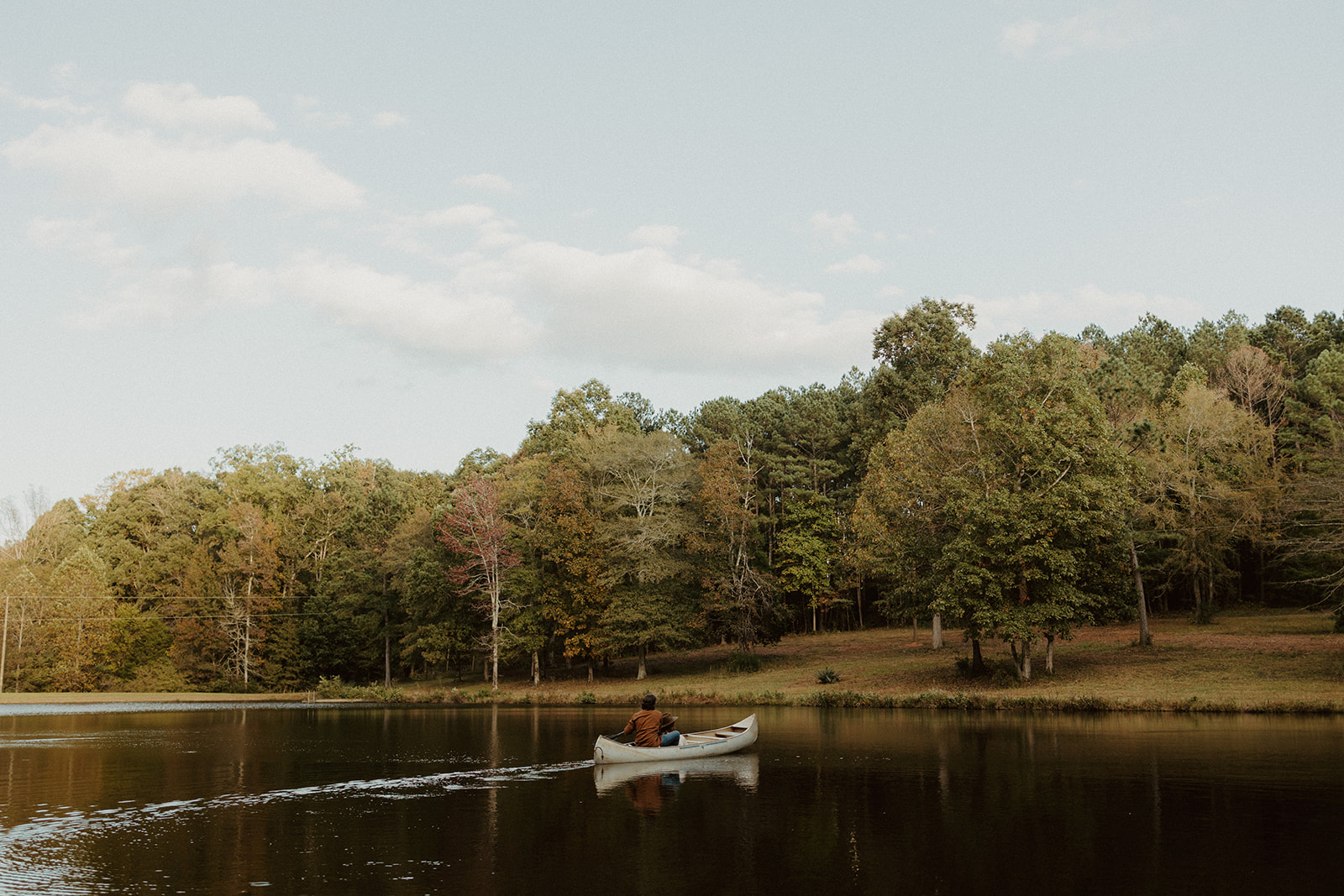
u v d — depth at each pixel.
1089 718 35.34
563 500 70.19
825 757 26.05
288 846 15.70
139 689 87.19
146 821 18.20
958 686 47.28
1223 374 75.56
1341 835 14.99
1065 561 42.56
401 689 72.12
